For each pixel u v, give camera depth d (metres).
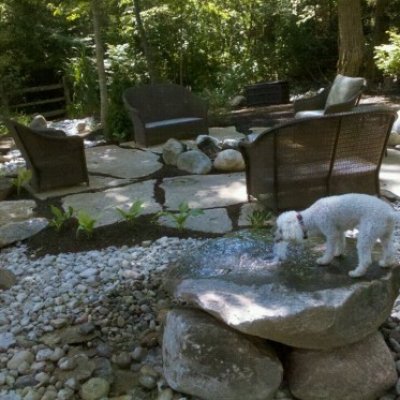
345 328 2.03
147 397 2.24
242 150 4.09
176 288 2.33
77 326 2.71
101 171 5.65
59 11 7.65
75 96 10.41
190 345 2.12
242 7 10.78
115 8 9.76
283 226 2.17
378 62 8.88
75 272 3.31
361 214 2.08
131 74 8.78
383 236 2.15
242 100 9.89
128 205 4.46
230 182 4.92
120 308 2.83
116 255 3.49
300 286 2.14
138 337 2.60
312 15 10.81
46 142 4.76
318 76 11.48
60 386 2.31
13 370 2.42
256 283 2.21
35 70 11.44
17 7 10.80
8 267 3.47
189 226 3.89
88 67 9.58
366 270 2.17
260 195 4.04
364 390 2.10
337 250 2.33
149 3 9.26
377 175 3.92
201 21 10.06
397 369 2.25
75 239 3.80
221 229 3.80
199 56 10.46
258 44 11.28
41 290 3.10
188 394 2.18
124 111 7.20
